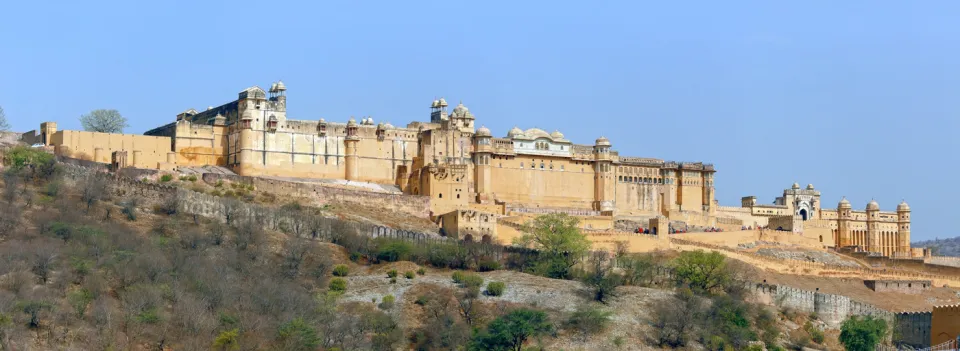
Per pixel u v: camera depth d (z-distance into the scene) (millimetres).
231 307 182250
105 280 182875
